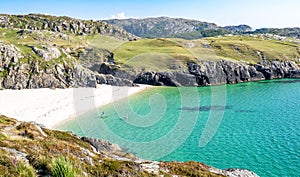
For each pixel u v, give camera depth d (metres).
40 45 117.56
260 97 97.81
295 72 158.12
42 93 96.69
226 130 58.56
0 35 164.62
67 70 108.50
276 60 160.75
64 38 172.12
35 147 14.55
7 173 9.98
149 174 15.92
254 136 54.62
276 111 76.75
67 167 11.13
